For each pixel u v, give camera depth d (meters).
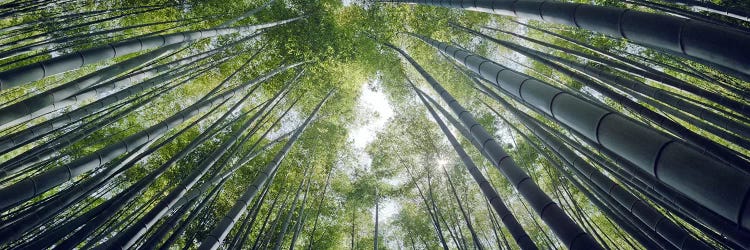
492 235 10.48
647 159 1.90
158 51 6.31
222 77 9.52
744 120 4.48
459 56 6.02
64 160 7.22
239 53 8.43
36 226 4.02
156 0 8.19
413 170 10.77
